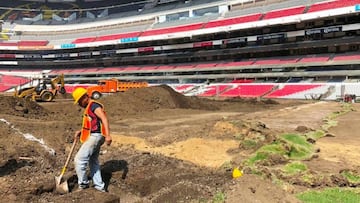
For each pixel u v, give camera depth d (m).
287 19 58.25
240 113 30.61
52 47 92.75
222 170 10.66
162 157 11.50
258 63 63.00
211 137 15.34
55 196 7.95
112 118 25.69
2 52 96.62
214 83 64.06
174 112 29.95
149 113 29.17
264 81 58.69
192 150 13.65
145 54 83.62
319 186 9.33
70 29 101.50
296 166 10.71
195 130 16.89
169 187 8.30
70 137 14.42
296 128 18.64
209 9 79.94
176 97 35.06
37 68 100.62
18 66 100.69
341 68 52.00
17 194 7.76
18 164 9.65
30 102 25.97
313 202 7.68
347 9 51.72
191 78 69.06
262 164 10.98
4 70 98.06
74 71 93.56
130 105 30.30
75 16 112.38
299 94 50.16
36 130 14.75
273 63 60.62
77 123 19.78
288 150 12.32
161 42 79.62
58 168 9.90
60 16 112.81
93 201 7.51
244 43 68.50
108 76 85.00
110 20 97.25
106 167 10.03
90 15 111.19
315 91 49.12
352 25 54.03
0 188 7.88
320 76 52.47
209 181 8.89
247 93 56.28
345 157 12.66
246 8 71.69
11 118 19.20
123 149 13.94
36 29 105.56
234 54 70.81
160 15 87.31
